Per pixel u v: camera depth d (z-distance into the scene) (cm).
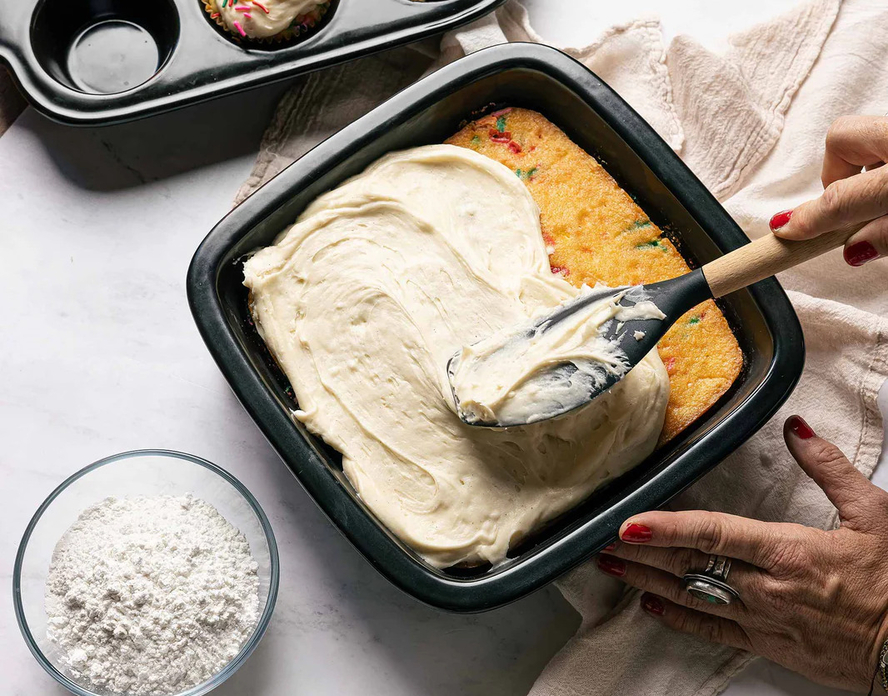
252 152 76
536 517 63
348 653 71
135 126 75
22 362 73
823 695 71
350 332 65
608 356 61
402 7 72
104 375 73
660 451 66
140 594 66
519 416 61
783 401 63
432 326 64
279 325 65
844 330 72
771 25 76
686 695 70
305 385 65
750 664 71
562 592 70
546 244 67
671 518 63
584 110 68
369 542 62
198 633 67
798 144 74
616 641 70
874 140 65
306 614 71
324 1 73
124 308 74
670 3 79
